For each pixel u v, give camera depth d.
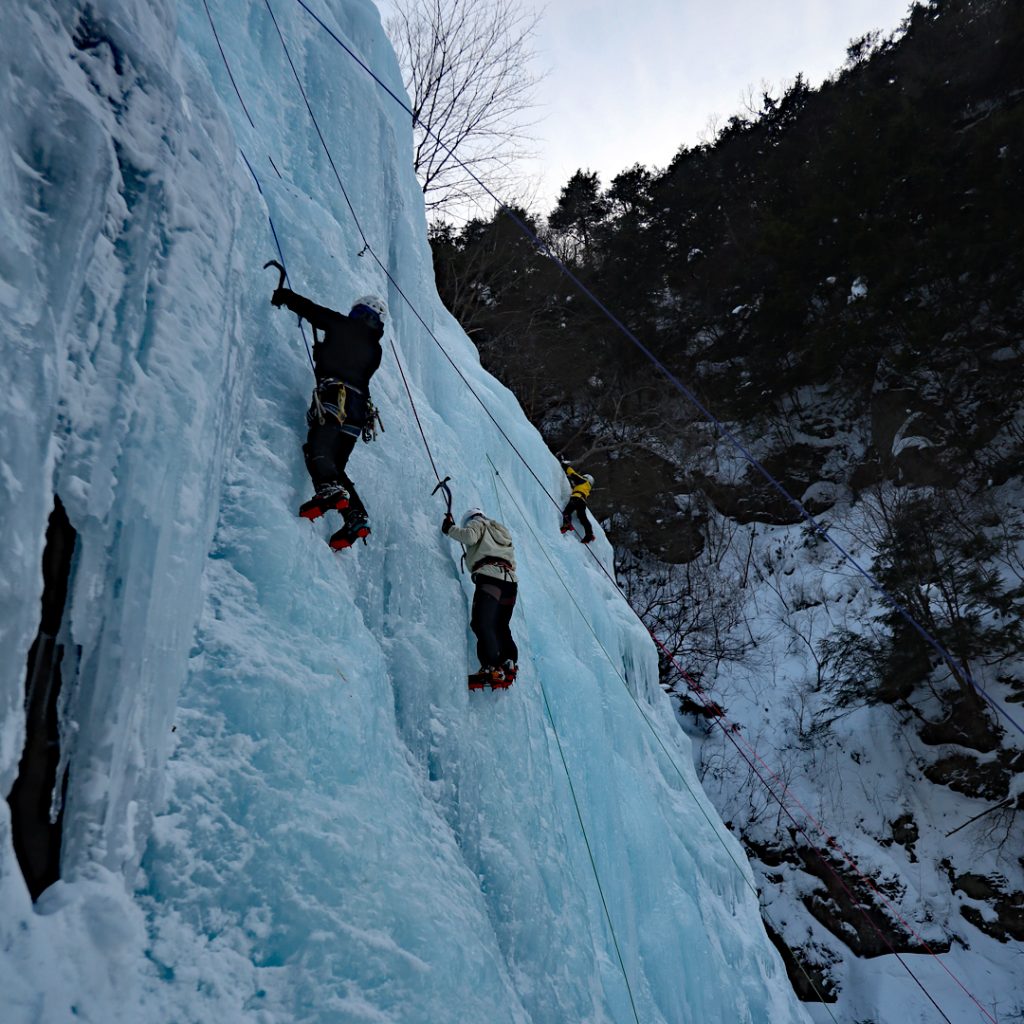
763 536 23.88
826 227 24.97
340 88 6.46
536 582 7.04
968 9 27.00
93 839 2.18
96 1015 1.97
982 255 21.58
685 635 21.28
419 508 4.75
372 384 4.89
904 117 23.94
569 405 27.31
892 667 17.77
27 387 2.06
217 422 3.16
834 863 16.17
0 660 1.91
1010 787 15.96
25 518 2.01
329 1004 2.50
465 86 20.62
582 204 32.34
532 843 4.38
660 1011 5.45
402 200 7.11
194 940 2.34
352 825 2.94
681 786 8.55
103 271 2.48
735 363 26.77
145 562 2.47
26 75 2.25
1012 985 14.11
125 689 2.34
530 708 5.22
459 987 2.97
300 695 3.04
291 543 3.42
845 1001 14.54
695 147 33.22
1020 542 19.14
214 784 2.64
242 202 4.16
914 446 22.25
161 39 3.09
